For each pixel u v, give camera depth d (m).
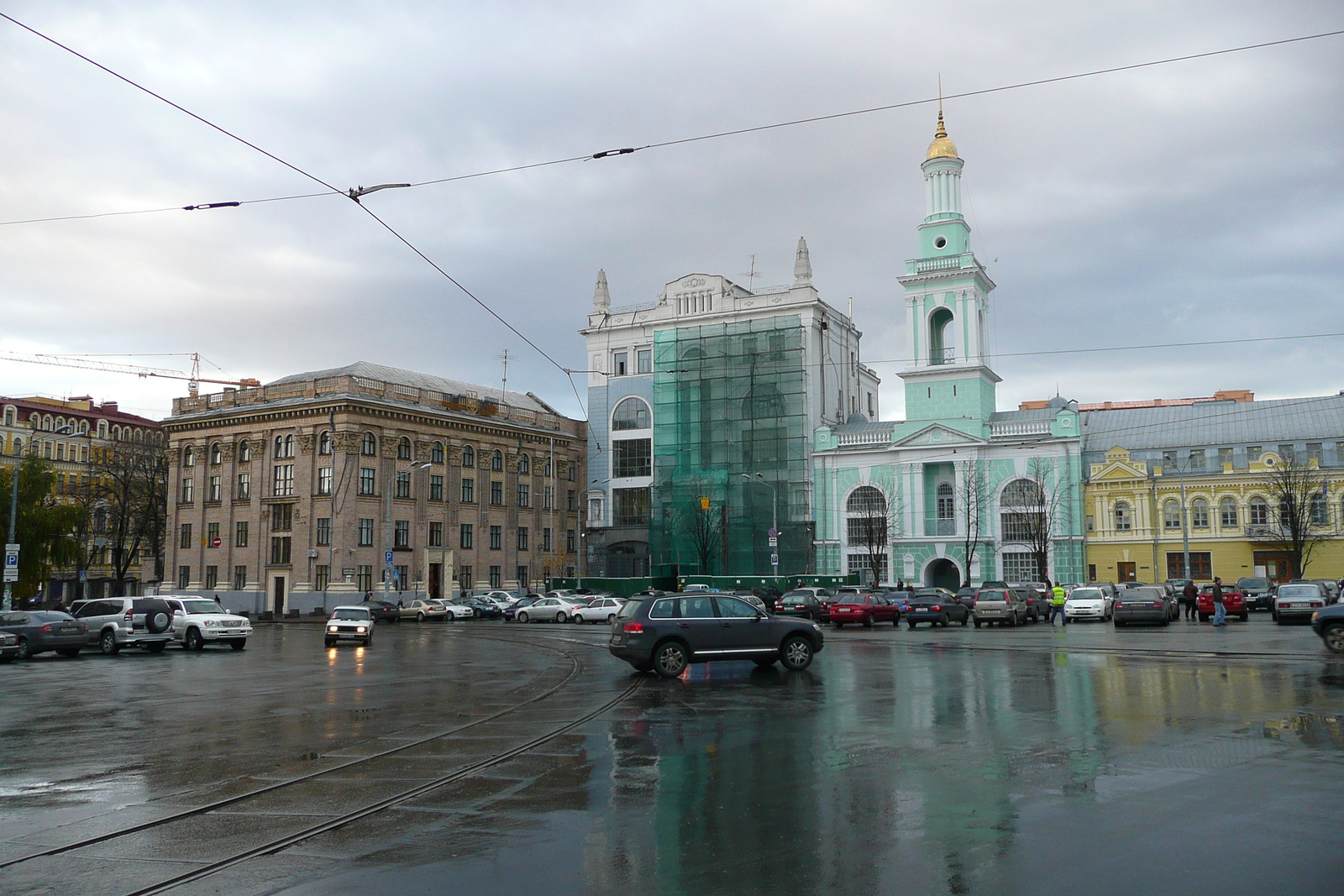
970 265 69.56
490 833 8.17
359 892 6.73
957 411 68.50
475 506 73.81
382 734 13.68
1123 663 22.47
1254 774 9.78
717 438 75.56
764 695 17.27
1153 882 6.57
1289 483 59.91
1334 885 6.47
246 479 69.56
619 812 8.81
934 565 69.31
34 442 89.31
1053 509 64.06
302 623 59.19
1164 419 70.94
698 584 61.97
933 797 9.11
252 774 10.88
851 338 84.69
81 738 13.73
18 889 6.91
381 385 67.75
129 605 32.72
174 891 6.84
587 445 84.56
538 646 33.69
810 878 6.83
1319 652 24.34
